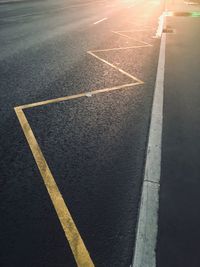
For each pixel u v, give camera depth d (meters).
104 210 4.93
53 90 9.82
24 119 7.80
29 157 6.25
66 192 5.30
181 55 14.66
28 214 4.79
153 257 4.11
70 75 11.41
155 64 13.33
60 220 4.69
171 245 4.30
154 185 5.53
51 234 4.43
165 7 39.12
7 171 5.81
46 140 6.88
